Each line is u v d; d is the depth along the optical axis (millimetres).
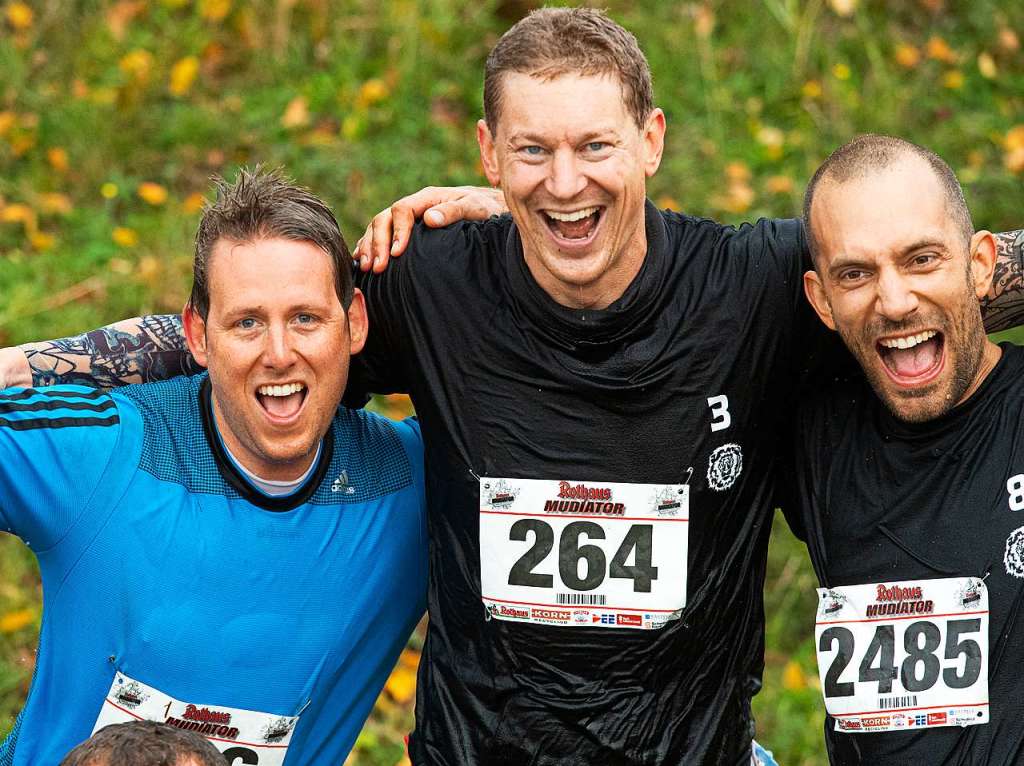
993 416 12375
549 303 12797
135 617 12961
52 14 29766
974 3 30500
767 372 13156
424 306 13359
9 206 26750
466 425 13180
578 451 12945
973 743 12055
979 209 26609
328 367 12969
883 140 12578
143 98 28500
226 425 13281
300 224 12875
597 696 13117
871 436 12867
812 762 20031
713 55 29609
